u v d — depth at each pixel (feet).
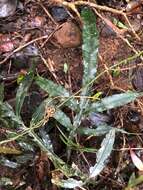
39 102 1.31
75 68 1.37
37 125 1.19
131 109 1.34
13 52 1.36
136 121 1.33
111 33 1.41
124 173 1.29
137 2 1.44
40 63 1.37
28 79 1.24
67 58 1.38
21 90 1.23
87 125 1.31
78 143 1.26
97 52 1.28
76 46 1.38
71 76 1.36
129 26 1.42
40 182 1.26
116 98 1.23
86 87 1.25
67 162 1.26
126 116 1.33
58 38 1.38
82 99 1.24
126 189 1.24
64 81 1.35
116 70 1.35
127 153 1.30
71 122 1.30
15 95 1.33
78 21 1.40
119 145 1.31
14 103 1.30
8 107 1.22
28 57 1.37
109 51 1.39
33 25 1.40
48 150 1.19
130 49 1.40
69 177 1.22
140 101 1.34
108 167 1.28
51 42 1.39
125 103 1.23
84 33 1.28
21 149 1.26
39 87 1.33
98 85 1.35
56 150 1.28
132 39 1.41
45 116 1.19
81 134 1.28
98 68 1.36
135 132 1.32
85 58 1.27
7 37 1.39
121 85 1.36
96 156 1.22
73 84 1.35
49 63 1.37
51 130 1.29
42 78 1.25
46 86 1.24
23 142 1.23
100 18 1.42
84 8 1.32
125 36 1.41
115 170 1.28
